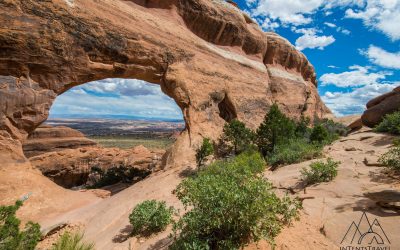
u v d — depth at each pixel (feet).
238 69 93.71
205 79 78.13
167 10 79.92
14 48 47.29
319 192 25.07
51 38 51.19
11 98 47.60
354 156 37.14
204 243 15.33
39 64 50.14
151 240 24.34
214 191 16.69
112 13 62.03
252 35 104.32
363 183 25.11
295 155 43.57
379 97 73.92
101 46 58.23
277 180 32.83
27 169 48.19
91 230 33.71
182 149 64.64
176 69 71.72
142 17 69.31
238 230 16.02
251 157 47.44
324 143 57.57
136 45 64.34
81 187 101.04
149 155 125.80
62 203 47.01
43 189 47.26
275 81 113.91
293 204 22.41
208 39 89.97
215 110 78.18
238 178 20.74
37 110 50.37
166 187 45.29
